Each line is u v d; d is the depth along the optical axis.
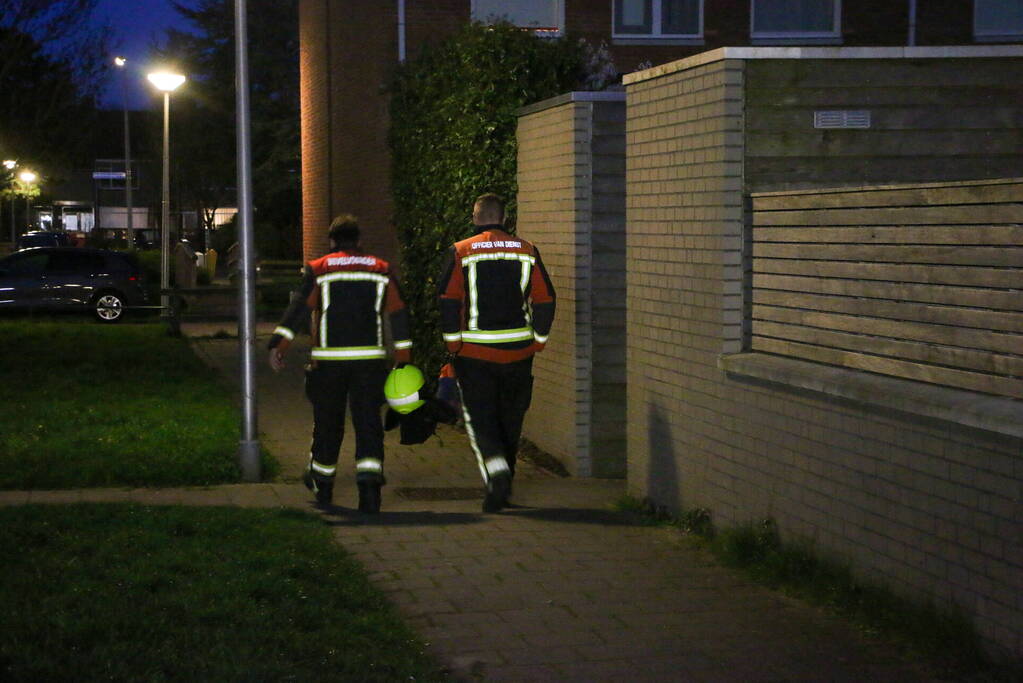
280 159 47.09
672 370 7.46
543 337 7.85
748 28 16.70
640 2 16.56
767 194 6.52
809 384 5.81
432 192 11.42
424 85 11.73
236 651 4.61
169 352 17.53
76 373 14.52
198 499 7.92
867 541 5.46
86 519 6.82
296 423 11.40
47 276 25.31
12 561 5.86
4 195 33.72
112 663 4.43
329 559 6.25
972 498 4.75
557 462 9.73
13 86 29.59
